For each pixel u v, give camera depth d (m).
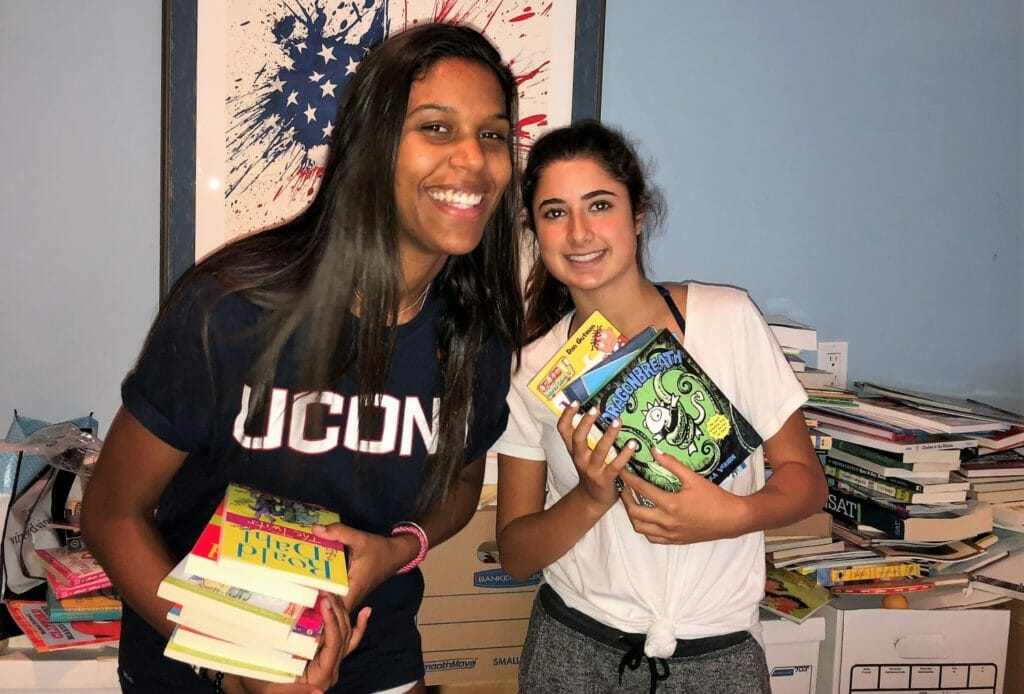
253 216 1.70
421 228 0.94
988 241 2.04
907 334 2.04
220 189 1.68
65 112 1.63
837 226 1.96
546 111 1.77
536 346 1.25
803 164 1.93
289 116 1.68
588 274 1.14
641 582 1.15
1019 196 2.04
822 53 1.90
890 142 1.96
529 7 1.73
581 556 1.20
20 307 1.67
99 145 1.65
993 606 1.62
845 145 1.94
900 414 1.69
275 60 1.66
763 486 1.22
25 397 1.69
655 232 1.88
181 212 1.66
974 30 1.97
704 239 1.91
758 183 1.91
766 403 1.19
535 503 1.29
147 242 1.70
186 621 0.82
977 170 2.01
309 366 0.93
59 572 1.37
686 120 1.86
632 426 1.09
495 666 1.56
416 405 1.03
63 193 1.65
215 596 0.81
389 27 1.70
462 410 1.07
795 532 1.59
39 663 1.30
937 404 1.83
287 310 0.91
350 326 0.95
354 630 0.92
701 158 1.88
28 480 1.42
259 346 0.91
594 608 1.19
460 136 0.93
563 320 1.26
